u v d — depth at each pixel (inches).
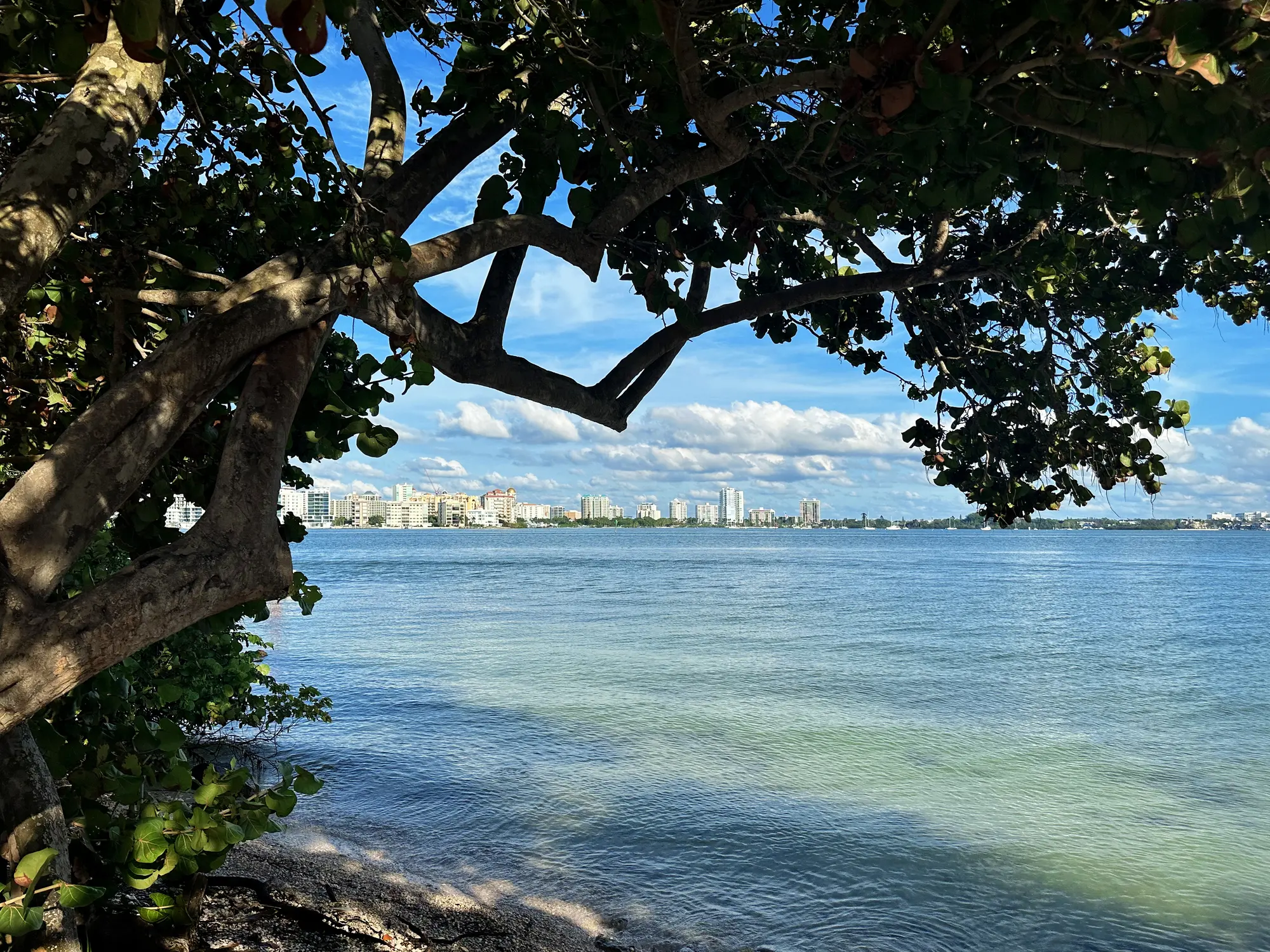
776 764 629.9
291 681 936.9
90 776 150.3
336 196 178.2
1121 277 265.1
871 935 356.5
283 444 124.1
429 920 327.0
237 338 124.3
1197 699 927.7
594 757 631.2
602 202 193.0
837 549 7632.9
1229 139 110.7
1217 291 255.9
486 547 7672.2
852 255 301.4
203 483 170.7
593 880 399.2
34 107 164.9
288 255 147.2
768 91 151.3
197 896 236.7
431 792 530.3
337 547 7667.3
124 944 210.4
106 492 112.0
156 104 124.7
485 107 172.2
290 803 152.3
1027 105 130.3
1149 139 121.1
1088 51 114.7
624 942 334.6
